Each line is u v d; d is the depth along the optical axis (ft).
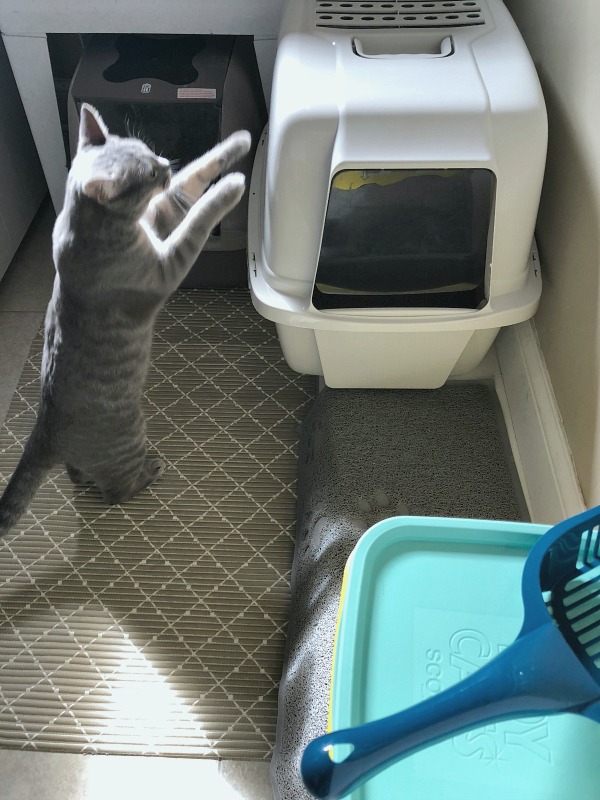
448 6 4.64
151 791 3.83
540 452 4.70
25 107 5.83
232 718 4.09
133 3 5.27
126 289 4.05
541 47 4.76
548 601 2.91
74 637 4.40
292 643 4.26
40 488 5.09
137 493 5.08
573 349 4.36
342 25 4.53
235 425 5.49
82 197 3.71
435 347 4.87
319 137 4.01
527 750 2.64
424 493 4.84
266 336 6.10
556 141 4.55
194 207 4.30
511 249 4.33
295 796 3.62
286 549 4.83
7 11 5.30
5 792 3.84
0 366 5.84
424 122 3.98
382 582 3.03
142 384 4.55
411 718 2.20
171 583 4.65
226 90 5.42
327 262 4.48
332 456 5.03
